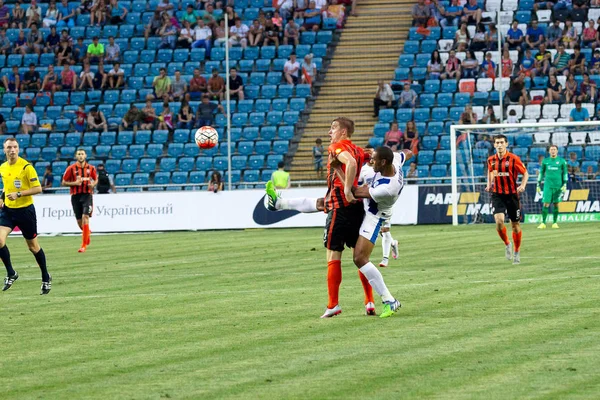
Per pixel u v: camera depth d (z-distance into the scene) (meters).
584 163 60.62
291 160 69.94
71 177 47.19
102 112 74.00
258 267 35.97
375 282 22.58
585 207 60.06
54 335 21.27
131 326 22.27
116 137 73.06
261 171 69.25
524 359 17.14
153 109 73.31
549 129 65.31
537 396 14.45
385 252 34.50
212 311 24.42
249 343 19.58
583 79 70.38
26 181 29.53
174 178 69.69
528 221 60.78
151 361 17.92
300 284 29.94
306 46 77.81
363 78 75.38
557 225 55.56
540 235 48.34
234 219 62.34
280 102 73.38
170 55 79.12
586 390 14.73
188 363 17.62
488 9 78.31
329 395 14.84
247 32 79.50
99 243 53.31
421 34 76.81
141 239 55.62
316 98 74.31
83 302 27.02
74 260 42.03
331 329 21.05
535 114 69.50
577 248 40.09
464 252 39.78
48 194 65.00
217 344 19.55
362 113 72.94
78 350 19.28
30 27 83.12
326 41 78.81
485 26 76.00
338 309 22.89
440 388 15.10
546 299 24.77
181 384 15.87
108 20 83.19
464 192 61.78
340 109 73.25
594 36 74.00
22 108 76.38
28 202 29.64
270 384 15.70
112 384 16.00
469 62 73.12
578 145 65.62
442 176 66.38
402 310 23.59
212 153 71.19
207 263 38.34
